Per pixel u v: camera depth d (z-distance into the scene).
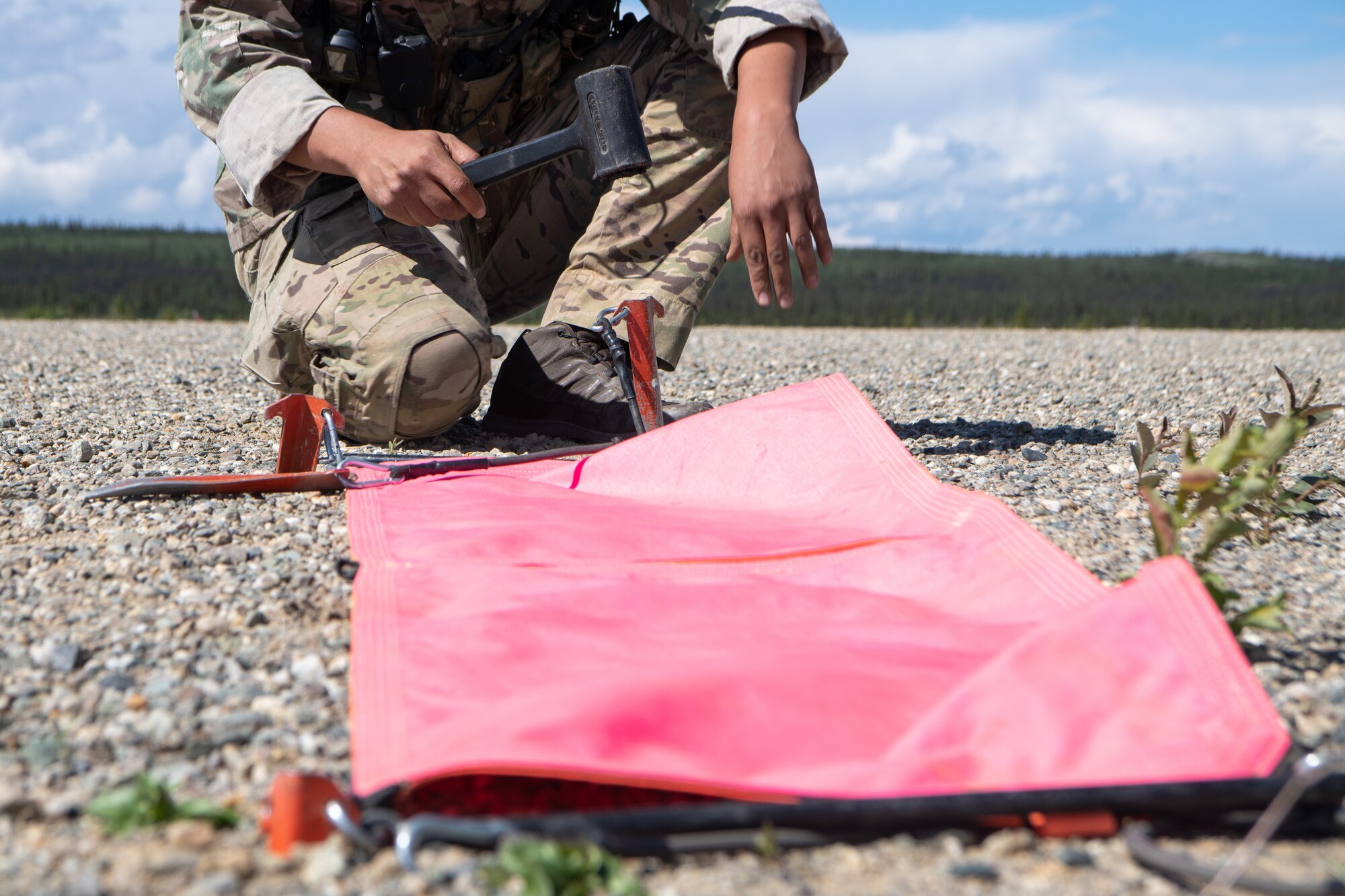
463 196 2.17
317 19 2.65
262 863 0.85
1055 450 2.78
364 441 2.70
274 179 2.39
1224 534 1.33
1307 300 34.19
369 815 0.88
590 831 0.84
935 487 1.67
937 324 28.16
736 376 5.02
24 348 6.86
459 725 0.94
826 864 0.86
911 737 0.94
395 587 1.38
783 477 1.92
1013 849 0.88
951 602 1.37
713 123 2.74
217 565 1.67
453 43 2.72
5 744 1.10
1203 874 0.82
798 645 1.15
